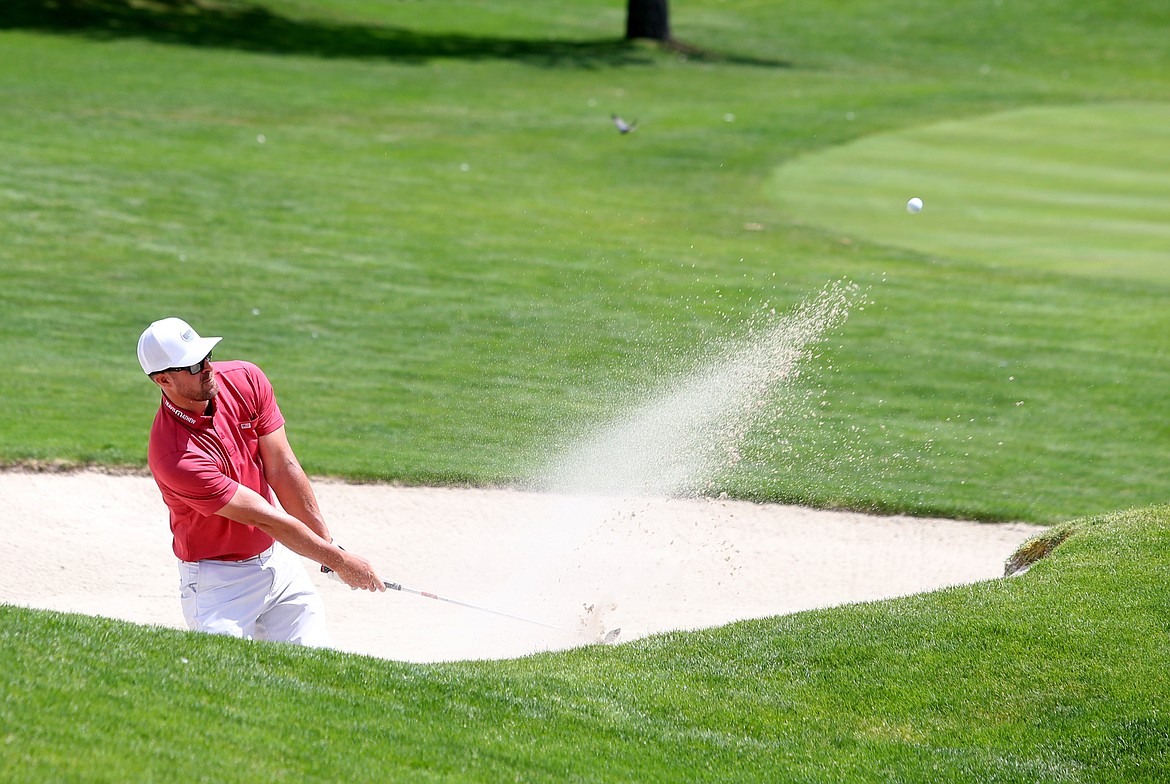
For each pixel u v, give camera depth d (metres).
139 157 70.25
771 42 136.25
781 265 56.78
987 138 86.06
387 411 37.84
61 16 109.38
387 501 31.27
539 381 40.88
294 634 18.58
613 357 43.69
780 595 27.08
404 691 16.83
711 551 29.28
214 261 53.69
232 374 18.00
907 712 18.23
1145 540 24.17
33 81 86.38
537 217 64.25
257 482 18.14
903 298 52.69
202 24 114.75
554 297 50.72
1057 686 18.48
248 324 46.16
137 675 15.38
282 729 14.77
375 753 14.69
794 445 36.31
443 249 57.34
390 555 28.61
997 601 21.80
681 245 59.78
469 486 32.34
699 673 19.77
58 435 33.19
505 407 38.34
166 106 83.81
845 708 18.44
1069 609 21.03
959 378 43.72
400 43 117.12
